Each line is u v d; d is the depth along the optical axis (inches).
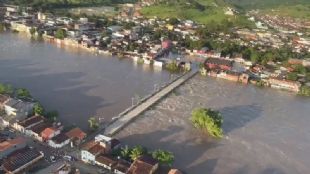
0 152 7273.6
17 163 7130.9
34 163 7386.8
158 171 7519.7
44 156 7672.2
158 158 7588.6
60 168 7204.7
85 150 7628.0
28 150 7534.5
